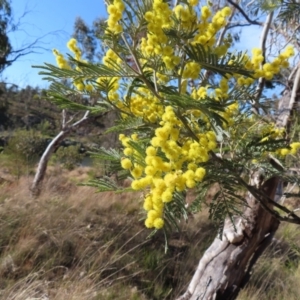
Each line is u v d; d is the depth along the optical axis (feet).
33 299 9.45
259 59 3.52
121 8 2.92
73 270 12.64
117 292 12.22
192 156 2.95
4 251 13.05
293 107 5.45
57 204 17.51
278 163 4.00
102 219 17.31
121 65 3.18
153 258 14.69
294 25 6.01
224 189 3.19
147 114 3.39
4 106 48.03
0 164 32.71
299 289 13.85
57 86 3.10
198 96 3.49
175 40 3.07
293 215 4.17
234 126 3.66
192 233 17.35
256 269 14.64
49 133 66.49
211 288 7.51
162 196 2.72
